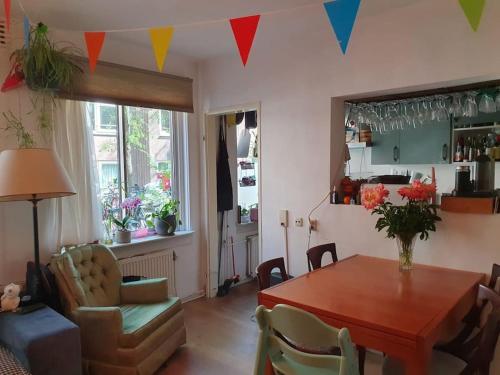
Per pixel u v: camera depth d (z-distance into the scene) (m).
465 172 2.46
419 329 1.51
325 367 1.39
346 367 1.30
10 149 2.46
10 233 2.76
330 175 3.11
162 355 2.61
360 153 4.98
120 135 3.54
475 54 2.38
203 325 3.38
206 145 4.05
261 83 3.53
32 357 1.98
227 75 3.79
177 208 3.94
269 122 3.49
